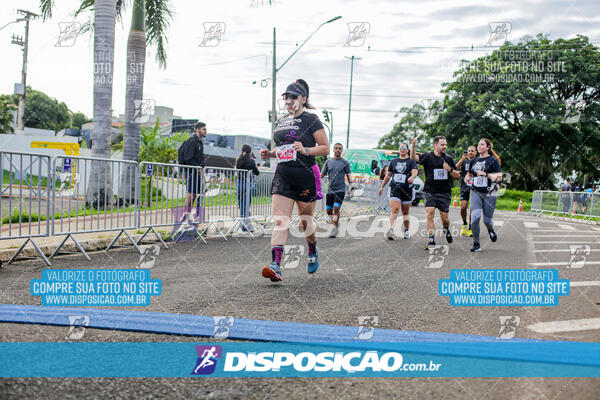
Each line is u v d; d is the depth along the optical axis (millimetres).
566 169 36250
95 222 5902
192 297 3564
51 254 5602
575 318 3139
